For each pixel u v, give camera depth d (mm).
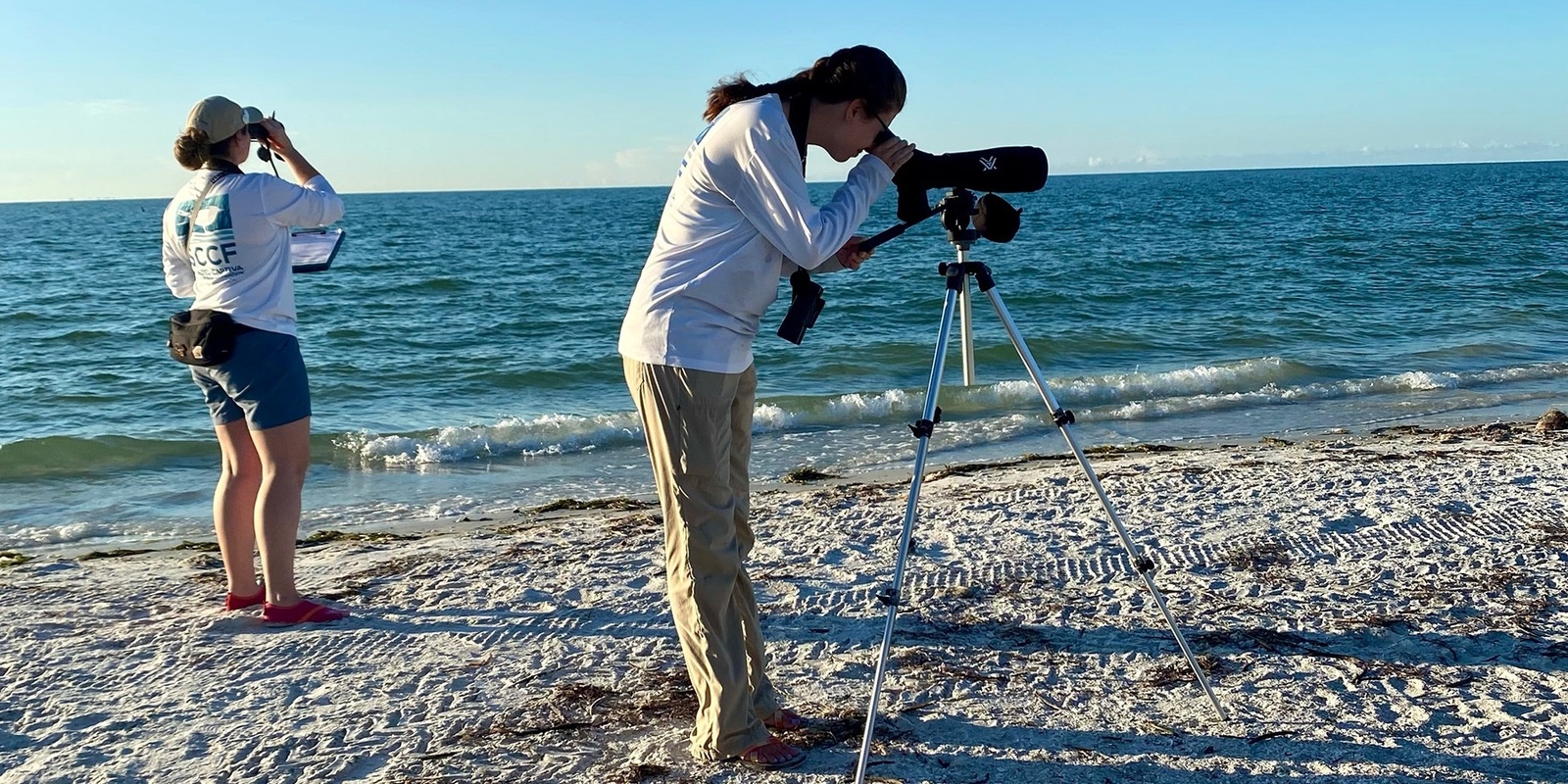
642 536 5828
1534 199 67812
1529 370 12781
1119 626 4082
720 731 2979
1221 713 3314
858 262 2971
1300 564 4816
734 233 2680
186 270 4160
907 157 2727
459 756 3158
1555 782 2877
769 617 4297
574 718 3398
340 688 3684
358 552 5691
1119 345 15500
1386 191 92812
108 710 3525
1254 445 8969
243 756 3195
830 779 2969
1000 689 3537
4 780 3068
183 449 9617
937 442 9734
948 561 5031
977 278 3010
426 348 16531
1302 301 19953
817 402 11195
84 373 14156
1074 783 2930
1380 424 10086
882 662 2871
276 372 4051
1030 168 2758
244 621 4359
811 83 2680
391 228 63906
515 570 5086
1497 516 5430
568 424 10188
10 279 29594
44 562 5684
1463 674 3572
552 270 31547
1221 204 74375
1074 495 6316
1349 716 3291
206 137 3912
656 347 2695
